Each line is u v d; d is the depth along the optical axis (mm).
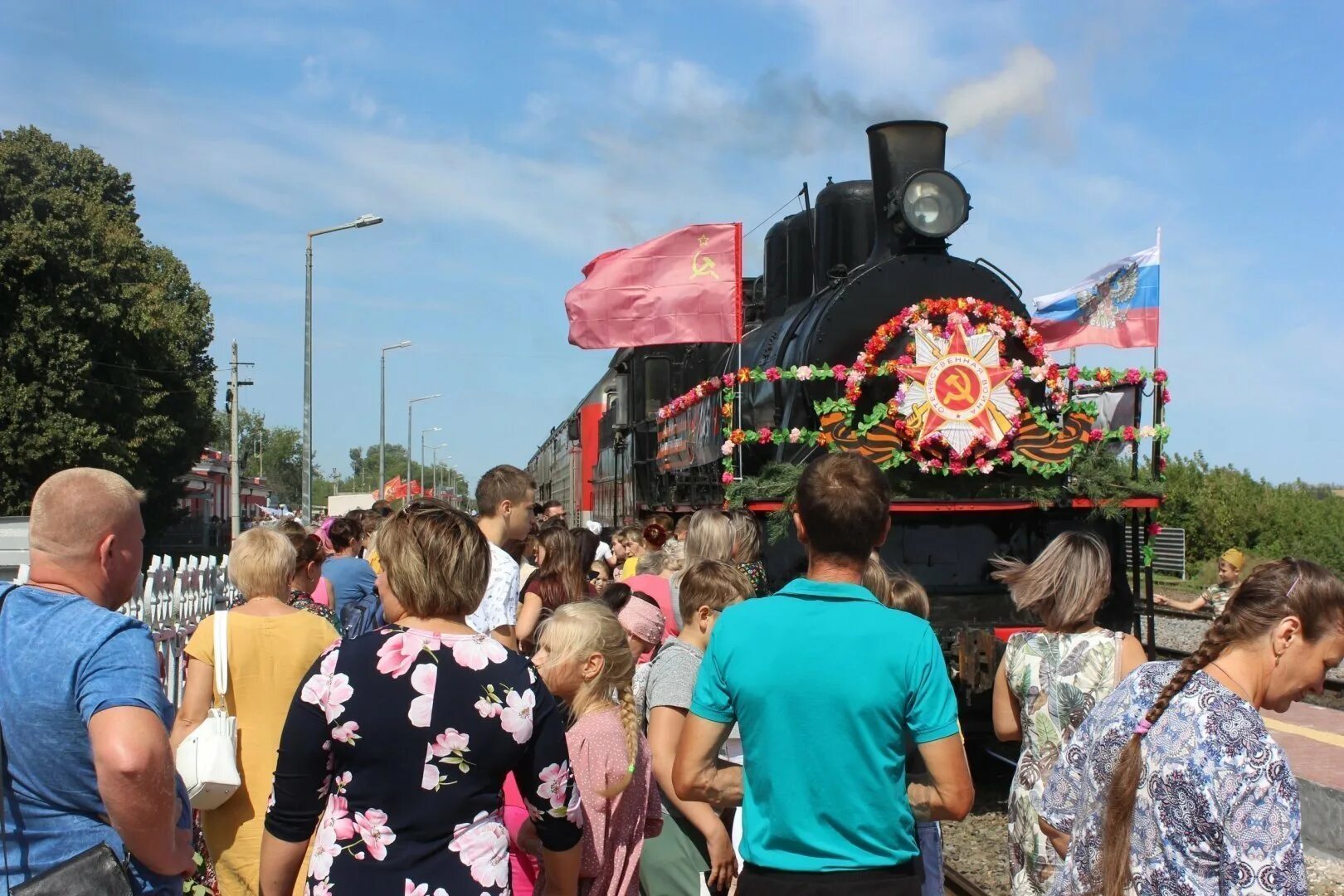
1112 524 9305
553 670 3988
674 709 4383
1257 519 29594
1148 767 2666
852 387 8984
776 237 13508
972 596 9000
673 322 9867
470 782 3057
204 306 49406
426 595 3182
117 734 2814
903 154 10344
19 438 31312
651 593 6523
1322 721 9875
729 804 3533
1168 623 18172
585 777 3910
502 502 6250
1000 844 7348
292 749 3066
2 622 2965
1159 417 9469
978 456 8945
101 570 3141
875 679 3180
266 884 3145
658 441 13992
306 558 6836
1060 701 4109
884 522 3428
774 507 8586
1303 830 7359
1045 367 9227
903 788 3268
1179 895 2586
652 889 4547
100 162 45156
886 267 9812
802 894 3166
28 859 2912
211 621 4699
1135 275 10844
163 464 40531
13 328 31688
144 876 3027
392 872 2984
